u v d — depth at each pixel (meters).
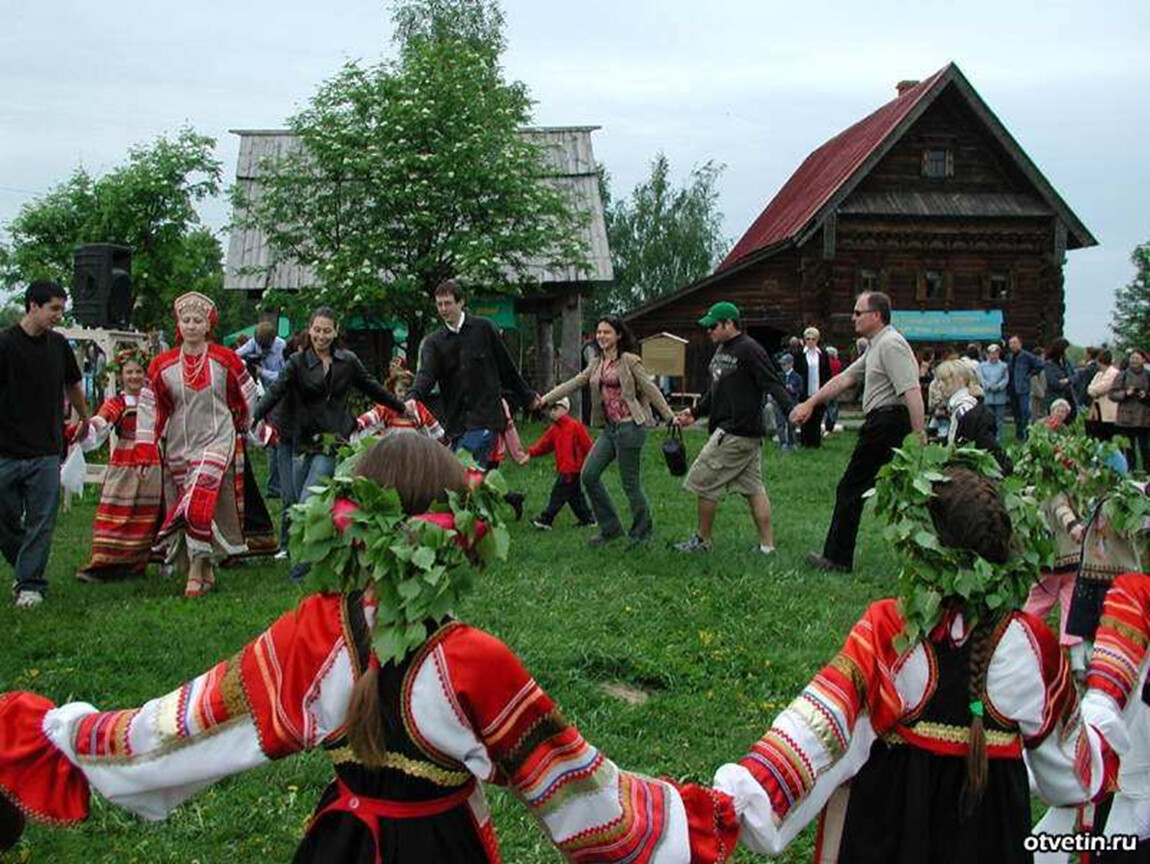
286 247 21.58
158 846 4.25
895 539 2.88
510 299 24.22
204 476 7.90
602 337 9.37
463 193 21.11
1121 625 3.47
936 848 2.84
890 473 2.97
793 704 2.86
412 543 2.47
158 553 8.55
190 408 8.09
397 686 2.46
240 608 7.41
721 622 7.11
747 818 2.72
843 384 8.56
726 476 9.10
